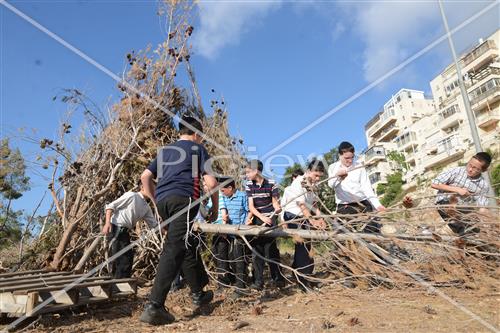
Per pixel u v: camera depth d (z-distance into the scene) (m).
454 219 3.92
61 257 5.15
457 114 37.31
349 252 3.83
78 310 3.60
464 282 3.77
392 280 3.66
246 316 3.31
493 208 3.82
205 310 3.56
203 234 5.31
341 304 3.56
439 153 38.47
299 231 4.17
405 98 56.44
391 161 42.53
